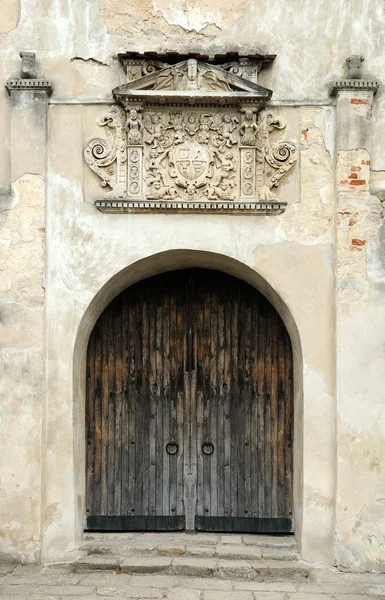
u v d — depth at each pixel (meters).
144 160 6.36
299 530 6.43
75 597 5.48
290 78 6.36
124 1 6.41
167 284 7.16
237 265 6.47
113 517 6.93
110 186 6.34
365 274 6.20
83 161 6.38
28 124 6.28
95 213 6.34
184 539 6.72
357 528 6.09
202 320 7.12
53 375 6.29
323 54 6.36
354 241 6.21
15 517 6.11
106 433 7.01
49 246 6.33
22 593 5.54
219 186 6.35
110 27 6.40
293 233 6.32
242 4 6.41
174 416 7.05
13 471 6.13
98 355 7.07
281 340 7.07
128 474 6.99
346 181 6.23
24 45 6.41
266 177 6.34
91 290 6.32
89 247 6.34
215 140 6.38
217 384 7.07
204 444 7.03
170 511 6.98
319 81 6.35
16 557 6.10
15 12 6.42
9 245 6.25
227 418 7.03
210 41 6.40
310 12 6.39
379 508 6.10
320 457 6.23
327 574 6.01
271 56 6.28
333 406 6.23
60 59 6.38
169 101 6.29
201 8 6.42
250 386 7.05
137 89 6.21
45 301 6.28
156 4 6.42
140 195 6.32
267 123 6.36
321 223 6.32
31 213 6.26
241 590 5.72
